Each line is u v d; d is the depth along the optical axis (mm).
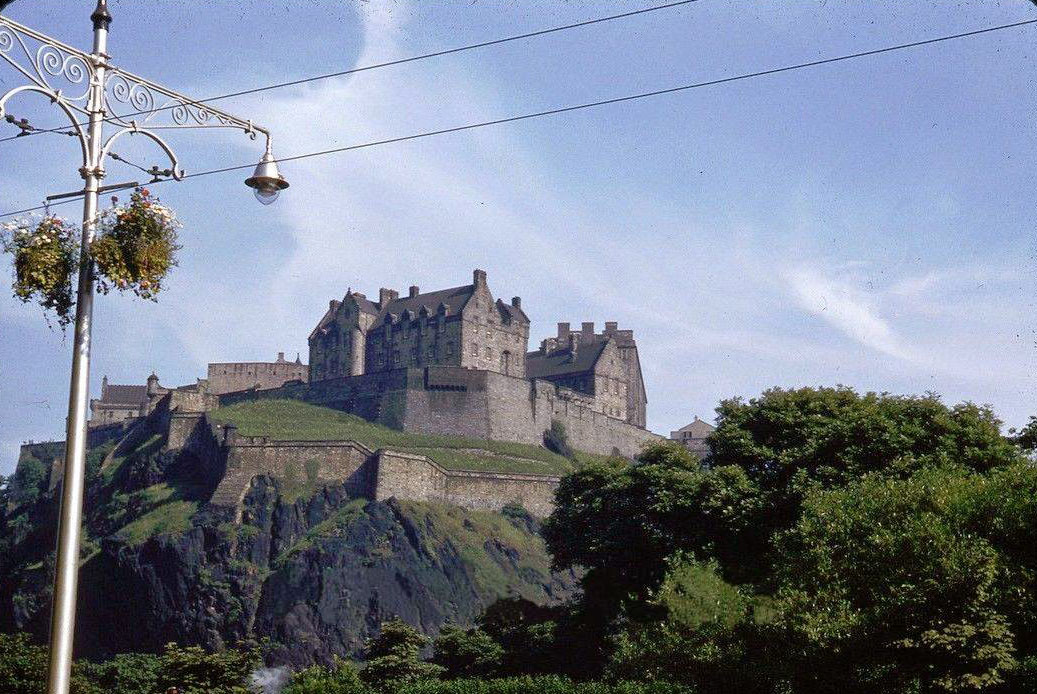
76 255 22641
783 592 49625
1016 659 43062
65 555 20266
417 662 82125
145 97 23344
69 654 20016
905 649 44031
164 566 169250
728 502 73625
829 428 74188
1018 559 45500
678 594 59000
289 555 169250
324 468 182500
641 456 87125
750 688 50250
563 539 87375
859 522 49344
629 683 47719
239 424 194000
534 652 82750
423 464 185625
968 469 61312
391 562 168750
